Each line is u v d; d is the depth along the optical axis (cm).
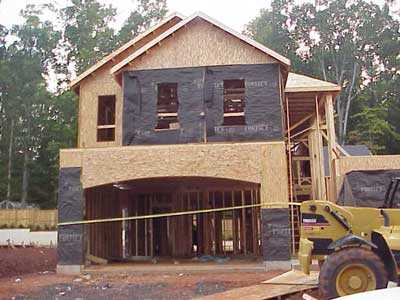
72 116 4338
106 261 1636
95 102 1883
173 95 1786
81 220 1491
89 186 1499
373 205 1535
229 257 1812
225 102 1811
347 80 5269
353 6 5378
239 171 1452
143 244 1983
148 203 2009
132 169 1488
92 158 1509
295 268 1390
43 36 4788
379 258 786
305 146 2495
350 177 1570
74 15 5006
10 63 4534
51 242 2806
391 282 795
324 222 888
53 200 4306
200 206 1981
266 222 1422
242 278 1276
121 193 1991
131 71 1689
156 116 1655
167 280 1286
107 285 1230
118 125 1856
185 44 1681
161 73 1675
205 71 1658
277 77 1627
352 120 5056
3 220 3288
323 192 1819
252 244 1959
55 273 1490
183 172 1468
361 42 5328
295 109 2164
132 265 1570
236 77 1642
